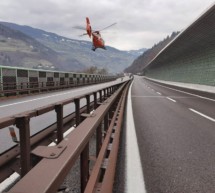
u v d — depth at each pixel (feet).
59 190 12.06
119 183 13.65
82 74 175.11
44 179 5.82
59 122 15.06
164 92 100.12
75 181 13.60
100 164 11.86
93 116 14.62
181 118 36.42
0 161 10.64
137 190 12.82
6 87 76.13
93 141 22.52
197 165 16.60
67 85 130.52
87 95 24.73
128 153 19.04
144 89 123.65
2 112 43.14
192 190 12.96
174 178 14.43
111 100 26.73
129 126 30.09
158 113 41.55
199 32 94.48
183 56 157.28
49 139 16.55
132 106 51.47
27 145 10.00
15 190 5.27
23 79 87.61
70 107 49.60
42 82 102.12
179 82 184.44
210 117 37.47
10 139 22.61
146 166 16.30
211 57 112.57
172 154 18.92
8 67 78.43
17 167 11.99
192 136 24.95
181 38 116.57
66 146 8.25
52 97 75.10
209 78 115.03
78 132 10.37
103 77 280.51
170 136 24.89
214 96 79.97
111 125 22.15
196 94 89.10
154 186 13.34
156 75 366.43
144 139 23.52
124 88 76.74
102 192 9.89
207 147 20.94
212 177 14.67
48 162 6.86
